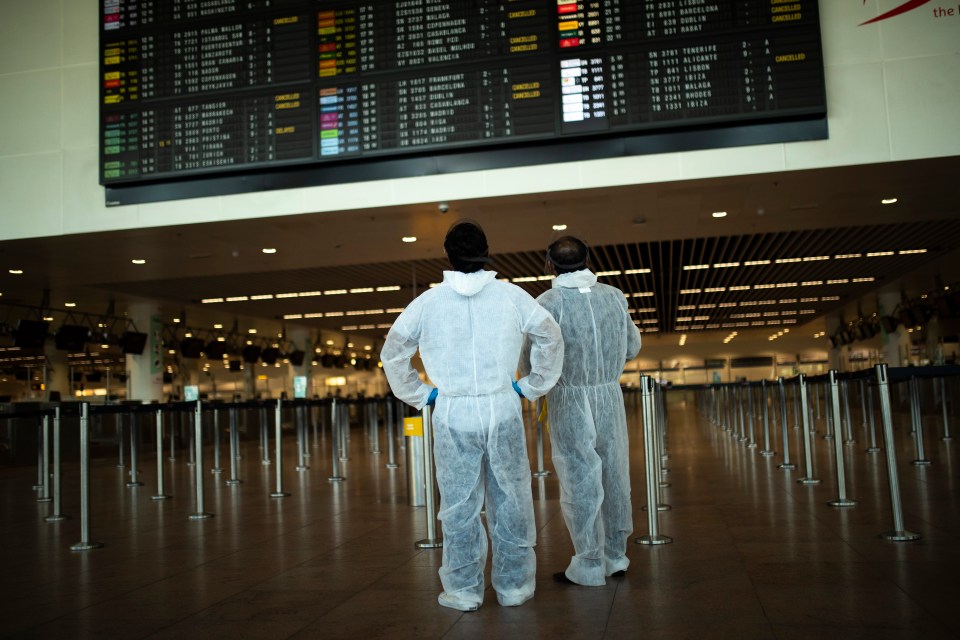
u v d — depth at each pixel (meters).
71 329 17.33
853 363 27.95
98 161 8.46
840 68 7.27
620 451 3.45
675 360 38.41
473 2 7.65
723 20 7.27
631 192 7.88
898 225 12.64
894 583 3.07
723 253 14.78
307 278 15.59
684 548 3.96
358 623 2.87
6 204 8.65
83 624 2.98
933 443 9.41
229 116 8.01
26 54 8.84
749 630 2.58
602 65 7.41
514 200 7.90
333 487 7.53
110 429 13.50
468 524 3.03
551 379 3.14
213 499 6.89
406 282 16.62
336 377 33.31
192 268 11.68
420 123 7.64
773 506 5.14
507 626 2.76
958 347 20.73
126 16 8.29
